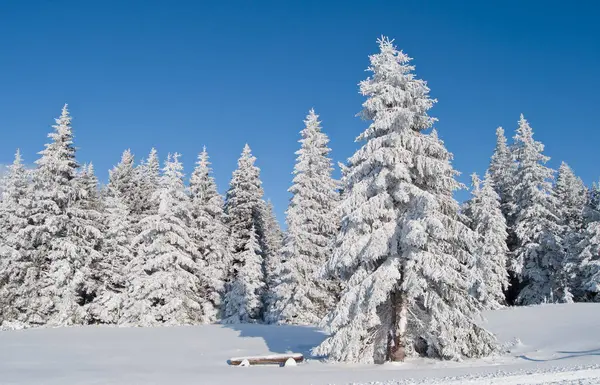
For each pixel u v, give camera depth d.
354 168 20.06
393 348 18.61
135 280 38.81
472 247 19.56
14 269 37.19
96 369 17.17
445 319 18.27
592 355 17.16
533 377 11.44
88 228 40.22
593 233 39.44
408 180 18.75
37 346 23.77
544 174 44.91
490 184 44.06
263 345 25.78
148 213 52.38
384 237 18.06
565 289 42.06
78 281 38.00
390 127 19.27
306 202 39.19
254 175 48.97
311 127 42.41
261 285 43.56
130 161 60.62
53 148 40.78
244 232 46.38
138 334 29.98
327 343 18.78
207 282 44.22
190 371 16.77
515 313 32.66
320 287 38.97
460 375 13.25
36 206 38.94
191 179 48.94
